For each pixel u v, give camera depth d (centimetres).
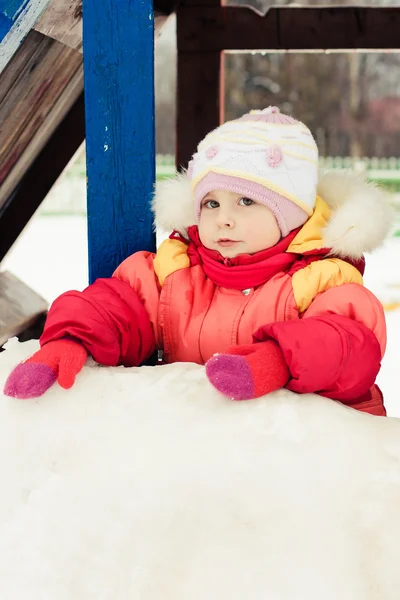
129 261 144
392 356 310
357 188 142
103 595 82
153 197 150
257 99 1221
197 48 279
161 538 87
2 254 229
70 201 1080
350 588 80
